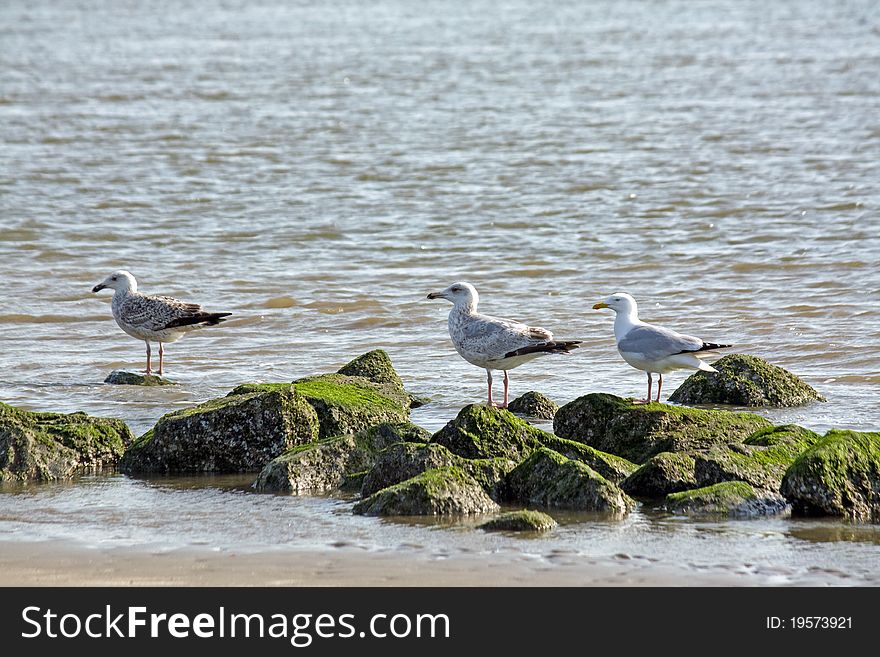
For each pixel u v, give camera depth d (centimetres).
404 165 3694
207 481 1334
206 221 3078
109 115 4578
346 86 5309
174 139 4109
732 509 1179
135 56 6512
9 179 3472
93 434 1405
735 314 2217
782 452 1289
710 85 5234
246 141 4081
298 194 3353
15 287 2472
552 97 4959
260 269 2636
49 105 4788
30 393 1762
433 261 2698
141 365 1955
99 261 2702
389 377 1689
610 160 3719
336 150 3919
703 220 3020
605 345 2045
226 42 7281
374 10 9781
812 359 1928
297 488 1284
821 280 2450
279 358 1997
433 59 6244
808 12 8762
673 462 1259
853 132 4088
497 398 1712
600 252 2742
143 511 1200
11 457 1336
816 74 5466
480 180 3497
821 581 997
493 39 7288
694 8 9438
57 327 2203
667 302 2322
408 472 1238
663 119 4403
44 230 2956
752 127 4222
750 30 7588
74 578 1005
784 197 3219
